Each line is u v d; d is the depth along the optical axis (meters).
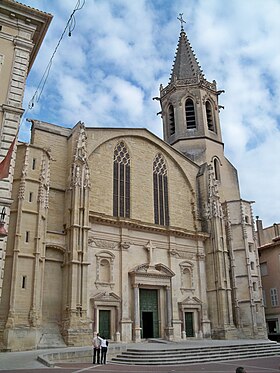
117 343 37.59
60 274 36.91
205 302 47.25
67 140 43.09
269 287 57.50
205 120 60.34
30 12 26.14
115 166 45.78
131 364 26.55
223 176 58.03
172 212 49.22
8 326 29.39
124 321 39.34
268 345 35.19
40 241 34.00
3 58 24.70
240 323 47.59
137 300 40.88
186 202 51.41
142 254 43.84
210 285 47.97
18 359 24.20
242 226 52.12
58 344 32.66
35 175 35.53
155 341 39.59
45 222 35.50
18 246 32.03
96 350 26.25
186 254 47.91
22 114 23.73
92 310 37.72
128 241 42.81
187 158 53.25
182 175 52.41
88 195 39.62
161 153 51.12
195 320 45.81
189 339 43.69
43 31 27.06
